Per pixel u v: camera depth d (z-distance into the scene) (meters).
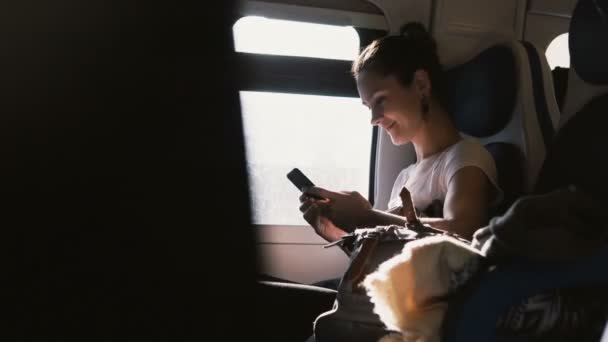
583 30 1.56
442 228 1.58
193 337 0.99
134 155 0.94
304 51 2.24
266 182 2.27
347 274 1.09
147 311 0.96
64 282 0.94
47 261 0.93
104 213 0.94
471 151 1.75
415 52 1.87
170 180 0.96
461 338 0.90
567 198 0.91
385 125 1.88
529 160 1.90
